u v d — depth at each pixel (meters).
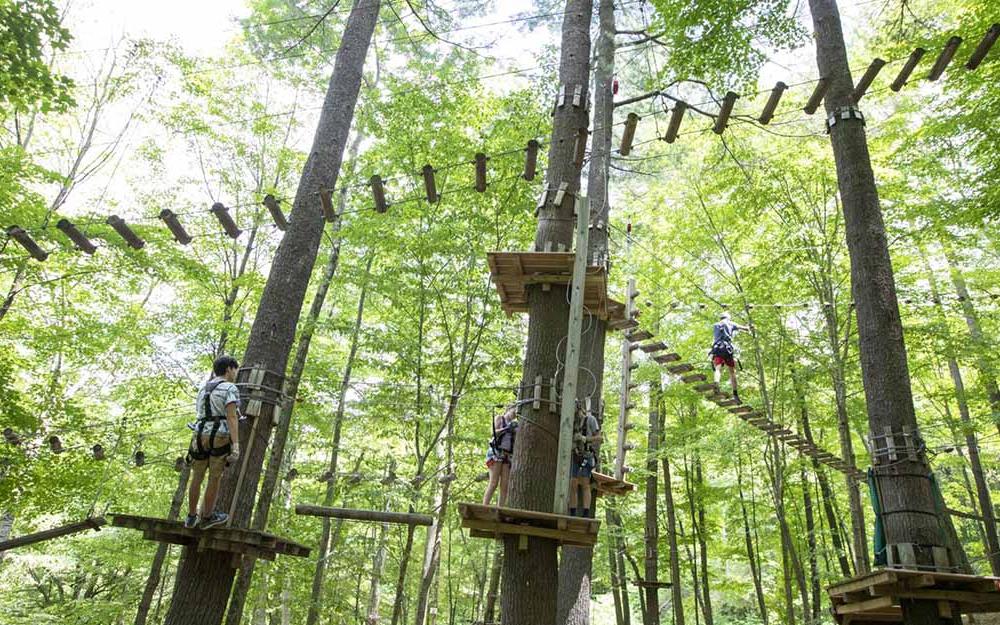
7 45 6.69
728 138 12.70
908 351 12.04
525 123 10.98
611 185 14.66
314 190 7.43
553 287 6.10
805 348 12.36
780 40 8.98
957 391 12.77
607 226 9.87
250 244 12.41
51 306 11.09
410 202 11.07
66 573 17.83
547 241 6.27
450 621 20.56
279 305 6.79
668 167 13.67
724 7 8.38
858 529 11.00
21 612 13.49
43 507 9.34
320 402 11.69
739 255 14.16
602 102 10.62
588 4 7.71
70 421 9.62
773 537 16.58
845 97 8.16
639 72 12.43
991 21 8.54
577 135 6.45
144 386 11.02
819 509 16.67
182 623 5.49
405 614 17.94
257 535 5.44
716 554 18.80
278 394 6.40
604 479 7.10
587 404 6.71
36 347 10.23
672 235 14.38
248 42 13.38
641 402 16.67
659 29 11.25
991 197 9.20
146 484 12.58
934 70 6.63
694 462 17.02
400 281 11.26
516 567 5.15
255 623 13.60
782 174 12.09
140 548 12.55
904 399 6.78
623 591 17.44
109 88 11.45
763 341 12.93
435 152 11.03
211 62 12.34
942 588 5.82
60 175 9.76
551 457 5.52
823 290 12.29
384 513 6.67
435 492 11.50
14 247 9.44
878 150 11.60
